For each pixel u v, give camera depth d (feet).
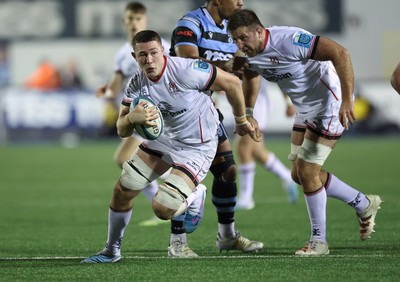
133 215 130.21
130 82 76.69
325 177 87.04
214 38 86.58
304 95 82.53
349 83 77.41
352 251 86.63
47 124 286.66
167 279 70.08
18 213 131.75
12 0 347.56
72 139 291.17
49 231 111.14
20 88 311.27
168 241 100.07
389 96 290.76
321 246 84.23
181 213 79.05
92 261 80.33
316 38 78.54
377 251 86.28
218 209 87.81
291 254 85.71
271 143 273.75
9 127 286.46
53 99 286.66
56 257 86.53
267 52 79.71
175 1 342.44
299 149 84.53
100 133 292.20
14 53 350.23
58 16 348.59
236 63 81.41
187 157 78.33
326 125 82.89
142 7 117.80
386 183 162.40
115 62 120.06
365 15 344.69
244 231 107.96
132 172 77.66
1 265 80.23
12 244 98.73
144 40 73.77
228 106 261.03
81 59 350.23
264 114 134.51
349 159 219.61
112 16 348.79
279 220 119.55
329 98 82.12
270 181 183.32
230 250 89.86
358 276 69.97
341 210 129.29
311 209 84.33
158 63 74.18
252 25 78.74
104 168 209.77
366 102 291.79
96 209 135.85
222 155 86.28
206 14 86.74
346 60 77.36
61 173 199.21
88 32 350.02
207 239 101.04
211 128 78.89
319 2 343.26
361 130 293.64
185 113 76.69
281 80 82.02
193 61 75.46
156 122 74.49
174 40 86.84
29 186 173.06
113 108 290.15
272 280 68.85
